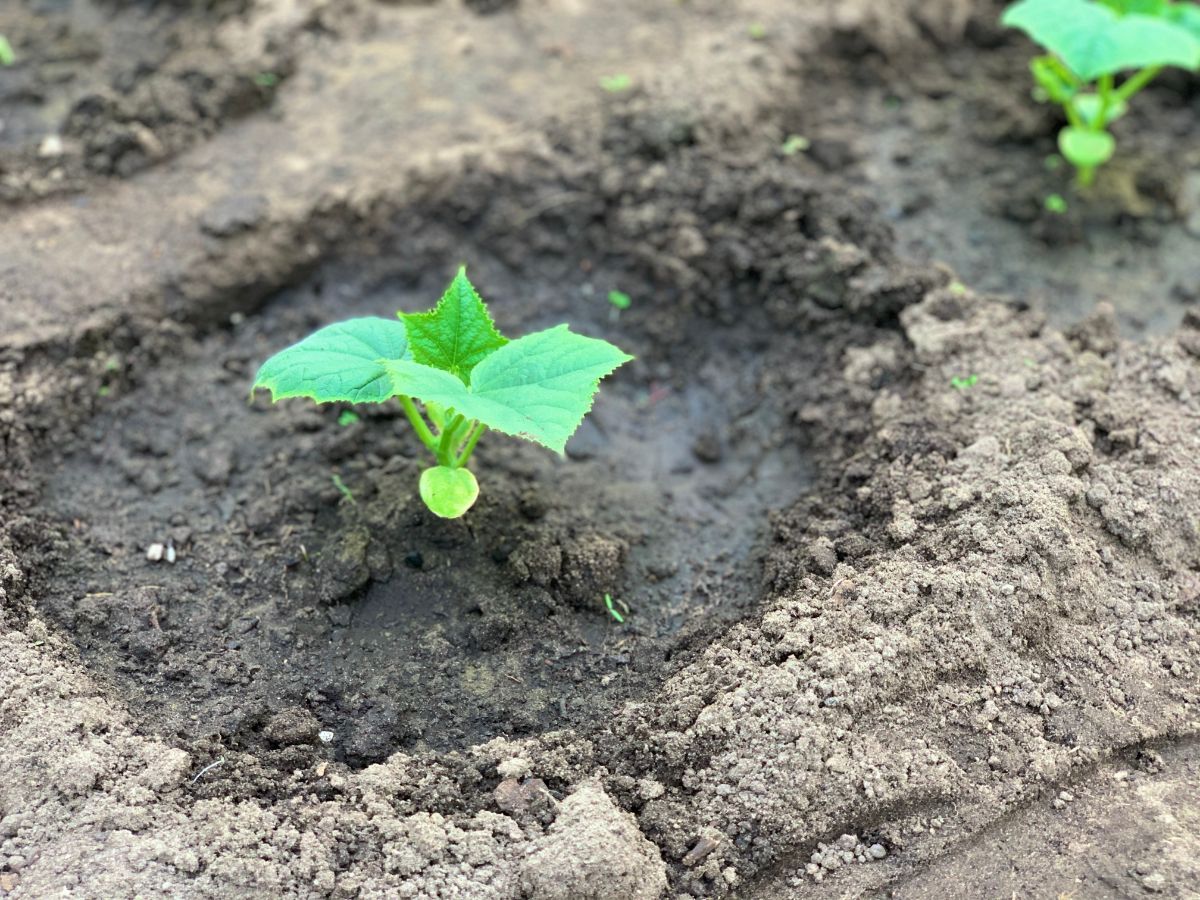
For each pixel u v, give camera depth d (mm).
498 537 554
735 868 454
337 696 510
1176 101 776
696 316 667
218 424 610
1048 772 472
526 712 506
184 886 436
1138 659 500
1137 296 670
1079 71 624
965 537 520
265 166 692
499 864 445
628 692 515
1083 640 503
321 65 754
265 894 436
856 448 587
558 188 694
